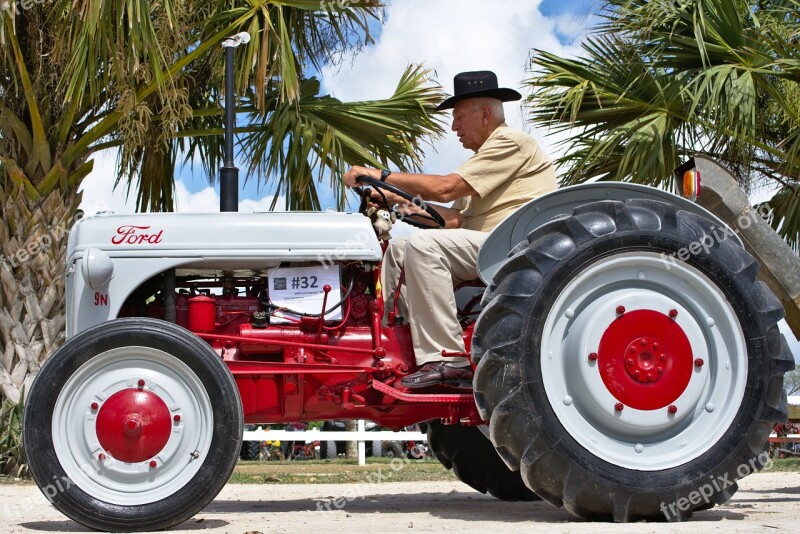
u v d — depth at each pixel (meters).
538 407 3.29
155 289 3.80
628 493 3.28
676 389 3.38
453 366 3.64
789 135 8.76
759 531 2.86
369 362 3.71
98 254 3.47
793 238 9.26
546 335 3.35
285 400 3.66
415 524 3.28
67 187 8.22
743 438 3.38
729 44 7.95
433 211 4.03
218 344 3.68
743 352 3.44
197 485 3.18
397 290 3.77
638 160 8.09
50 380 3.19
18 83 8.14
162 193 9.32
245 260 3.61
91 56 7.21
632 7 8.27
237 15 8.22
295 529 3.11
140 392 3.23
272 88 8.89
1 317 7.98
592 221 3.44
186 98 8.01
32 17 7.80
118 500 3.18
